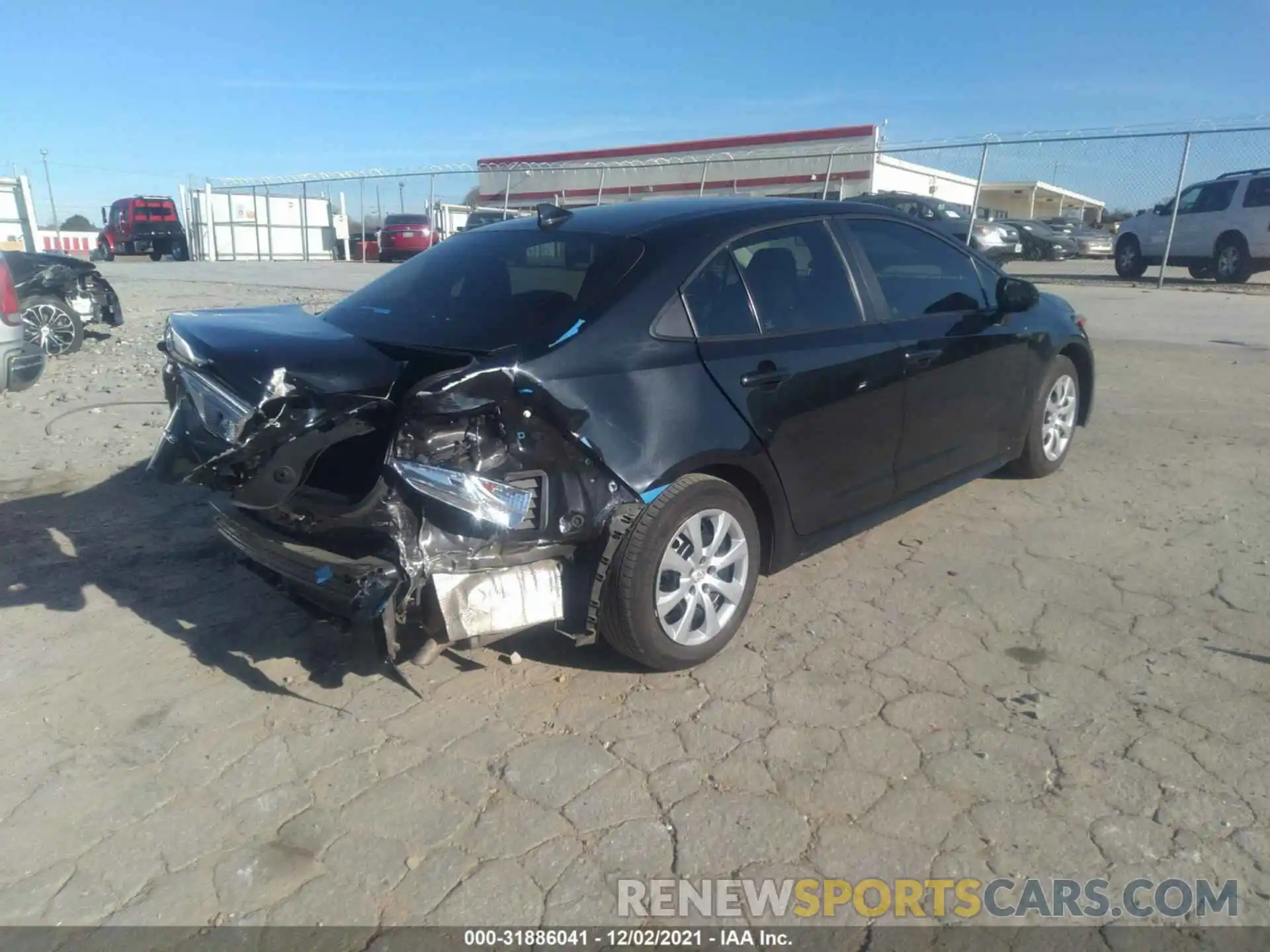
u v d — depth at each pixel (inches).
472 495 120.9
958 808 114.6
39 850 112.4
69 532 207.9
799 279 163.0
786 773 122.0
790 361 153.6
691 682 143.7
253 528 142.9
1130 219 792.3
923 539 194.4
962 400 189.6
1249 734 126.3
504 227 173.6
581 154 1051.9
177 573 185.9
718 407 142.9
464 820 115.5
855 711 134.8
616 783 121.1
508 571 128.5
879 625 159.3
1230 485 221.9
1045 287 691.4
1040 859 106.3
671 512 136.9
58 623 165.6
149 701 142.1
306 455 124.3
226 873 108.3
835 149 893.8
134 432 289.4
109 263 1282.0
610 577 135.6
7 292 269.4
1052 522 201.5
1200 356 377.4
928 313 183.9
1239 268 714.8
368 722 135.7
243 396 128.9
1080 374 235.0
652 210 163.8
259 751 129.6
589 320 135.9
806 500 159.2
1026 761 122.5
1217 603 163.2
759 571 155.5
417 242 1086.4
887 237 182.7
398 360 131.6
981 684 140.9
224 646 157.6
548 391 127.1
